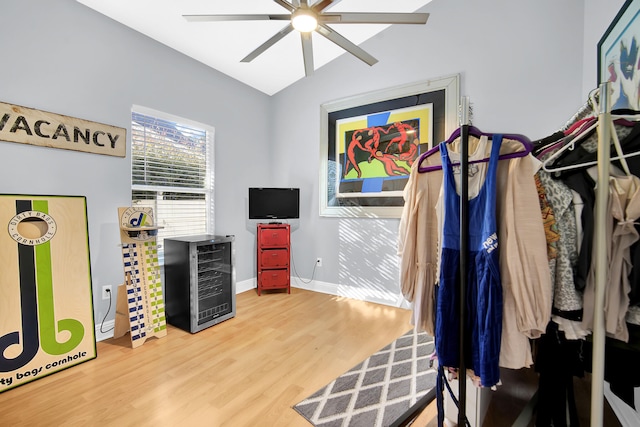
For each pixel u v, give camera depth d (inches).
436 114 120.3
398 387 72.2
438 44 120.3
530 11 103.3
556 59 99.2
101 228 98.3
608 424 58.9
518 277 34.8
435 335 41.5
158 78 115.5
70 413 62.1
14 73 79.9
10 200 75.4
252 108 159.5
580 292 38.5
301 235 159.8
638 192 34.5
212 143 138.6
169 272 110.7
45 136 85.5
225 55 129.3
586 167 39.6
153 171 117.0
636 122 37.1
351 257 142.6
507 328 36.1
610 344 41.0
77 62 92.4
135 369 79.3
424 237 44.9
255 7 102.6
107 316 99.4
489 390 66.2
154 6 97.9
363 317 117.2
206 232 138.6
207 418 61.0
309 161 156.5
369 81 137.0
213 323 108.1
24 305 75.0
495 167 35.8
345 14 76.4
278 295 146.6
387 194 132.3
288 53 135.2
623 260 36.5
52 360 77.4
